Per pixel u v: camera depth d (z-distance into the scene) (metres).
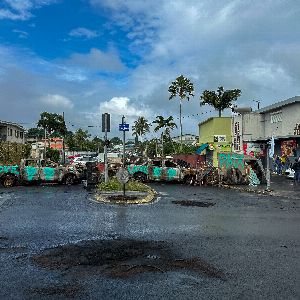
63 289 5.71
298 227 10.61
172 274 6.44
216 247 8.27
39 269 6.66
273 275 6.43
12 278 6.19
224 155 26.02
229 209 13.98
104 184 20.19
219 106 59.62
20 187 22.47
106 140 21.22
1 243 8.52
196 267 6.83
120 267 6.80
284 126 34.66
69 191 19.95
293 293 5.62
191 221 11.39
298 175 27.59
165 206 14.55
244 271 6.63
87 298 5.38
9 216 12.05
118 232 9.73
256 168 25.84
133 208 13.95
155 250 7.98
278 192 19.91
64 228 10.19
